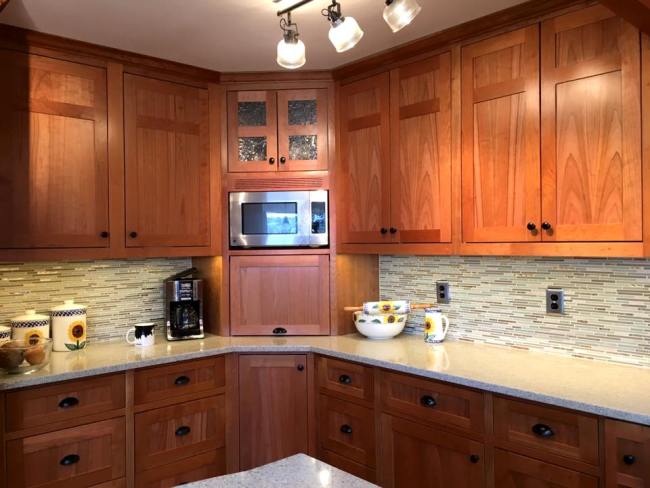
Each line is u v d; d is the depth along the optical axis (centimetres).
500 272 265
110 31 240
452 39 244
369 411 248
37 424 219
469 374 211
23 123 239
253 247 301
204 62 282
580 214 204
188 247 290
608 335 227
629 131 191
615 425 168
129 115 270
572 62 206
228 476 125
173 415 258
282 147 299
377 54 271
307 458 136
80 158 254
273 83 300
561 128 209
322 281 299
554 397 181
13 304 265
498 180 229
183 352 263
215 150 300
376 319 282
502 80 228
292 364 279
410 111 262
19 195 237
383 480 242
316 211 297
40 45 243
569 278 239
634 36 189
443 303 291
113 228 264
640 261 217
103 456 236
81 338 269
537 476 189
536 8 214
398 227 269
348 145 292
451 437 215
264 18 227
